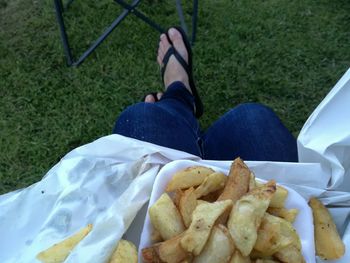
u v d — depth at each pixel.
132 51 1.73
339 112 0.81
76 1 1.84
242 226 0.66
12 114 1.61
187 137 1.17
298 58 1.73
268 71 1.70
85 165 0.83
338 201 0.84
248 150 1.13
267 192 0.69
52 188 0.81
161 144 1.13
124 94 1.64
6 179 1.49
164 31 1.71
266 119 1.17
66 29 1.79
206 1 1.86
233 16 1.82
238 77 1.68
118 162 0.84
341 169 0.80
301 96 1.65
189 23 1.81
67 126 1.58
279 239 0.68
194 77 1.68
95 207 0.79
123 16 1.63
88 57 1.71
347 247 0.78
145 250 0.68
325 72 1.70
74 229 0.77
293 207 0.77
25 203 0.79
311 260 0.73
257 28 1.79
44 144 1.54
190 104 1.44
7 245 0.76
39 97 1.63
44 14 1.83
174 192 0.76
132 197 0.76
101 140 0.85
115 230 0.71
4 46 1.76
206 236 0.65
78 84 1.66
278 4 1.86
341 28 1.81
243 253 0.66
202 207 0.67
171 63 1.56
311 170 0.83
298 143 0.85
